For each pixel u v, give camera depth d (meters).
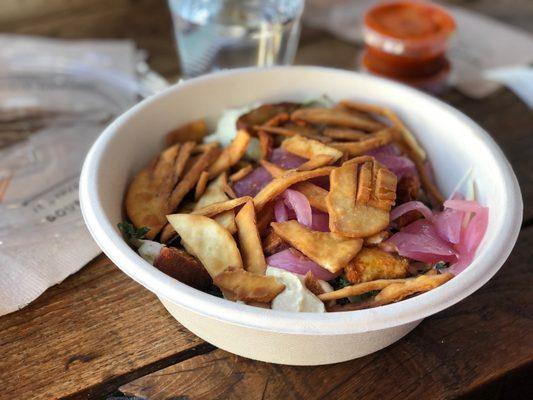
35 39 0.36
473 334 0.21
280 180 0.21
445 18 0.33
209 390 0.19
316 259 0.19
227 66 0.33
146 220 0.22
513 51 0.38
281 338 0.18
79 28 0.37
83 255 0.23
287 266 0.20
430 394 0.19
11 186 0.26
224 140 0.25
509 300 0.22
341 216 0.20
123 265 0.17
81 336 0.21
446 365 0.20
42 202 0.25
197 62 0.33
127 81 0.33
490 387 0.20
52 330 0.21
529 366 0.20
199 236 0.20
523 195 0.27
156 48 0.36
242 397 0.19
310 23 0.39
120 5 0.40
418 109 0.25
